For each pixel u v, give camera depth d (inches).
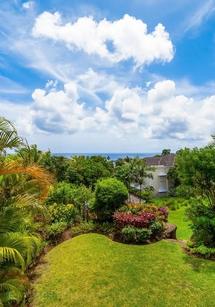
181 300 328.2
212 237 493.0
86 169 1192.2
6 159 271.6
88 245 526.0
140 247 512.4
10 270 265.9
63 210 674.2
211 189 533.0
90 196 792.9
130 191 1312.7
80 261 449.4
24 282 290.0
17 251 234.1
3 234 249.8
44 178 289.9
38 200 310.5
